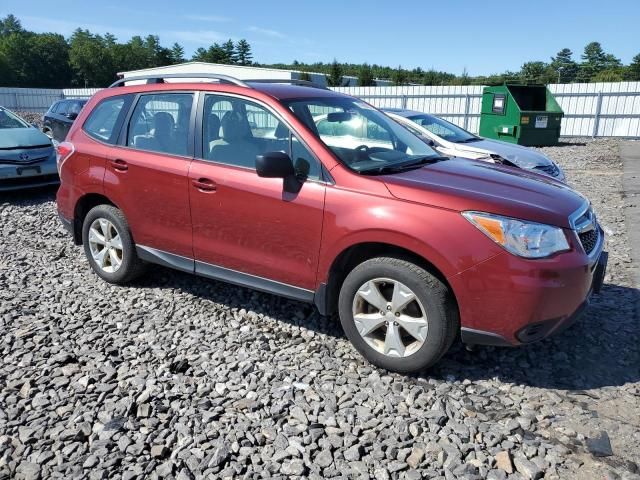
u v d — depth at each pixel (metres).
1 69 88.31
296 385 3.35
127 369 3.54
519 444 2.81
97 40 123.88
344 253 3.57
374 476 2.59
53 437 2.86
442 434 2.89
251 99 4.02
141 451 2.75
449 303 3.23
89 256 5.14
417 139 4.61
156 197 4.42
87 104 5.23
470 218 3.12
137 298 4.72
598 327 4.13
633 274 5.31
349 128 4.12
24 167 8.74
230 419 3.01
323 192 3.55
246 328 4.14
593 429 2.93
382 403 3.17
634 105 19.38
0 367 3.56
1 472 2.62
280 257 3.81
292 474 2.60
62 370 3.52
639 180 10.59
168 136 4.44
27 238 6.70
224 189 3.98
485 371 3.53
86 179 4.93
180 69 33.69
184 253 4.38
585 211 3.56
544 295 3.04
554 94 20.59
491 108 17.38
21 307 4.54
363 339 3.54
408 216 3.24
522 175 3.97
